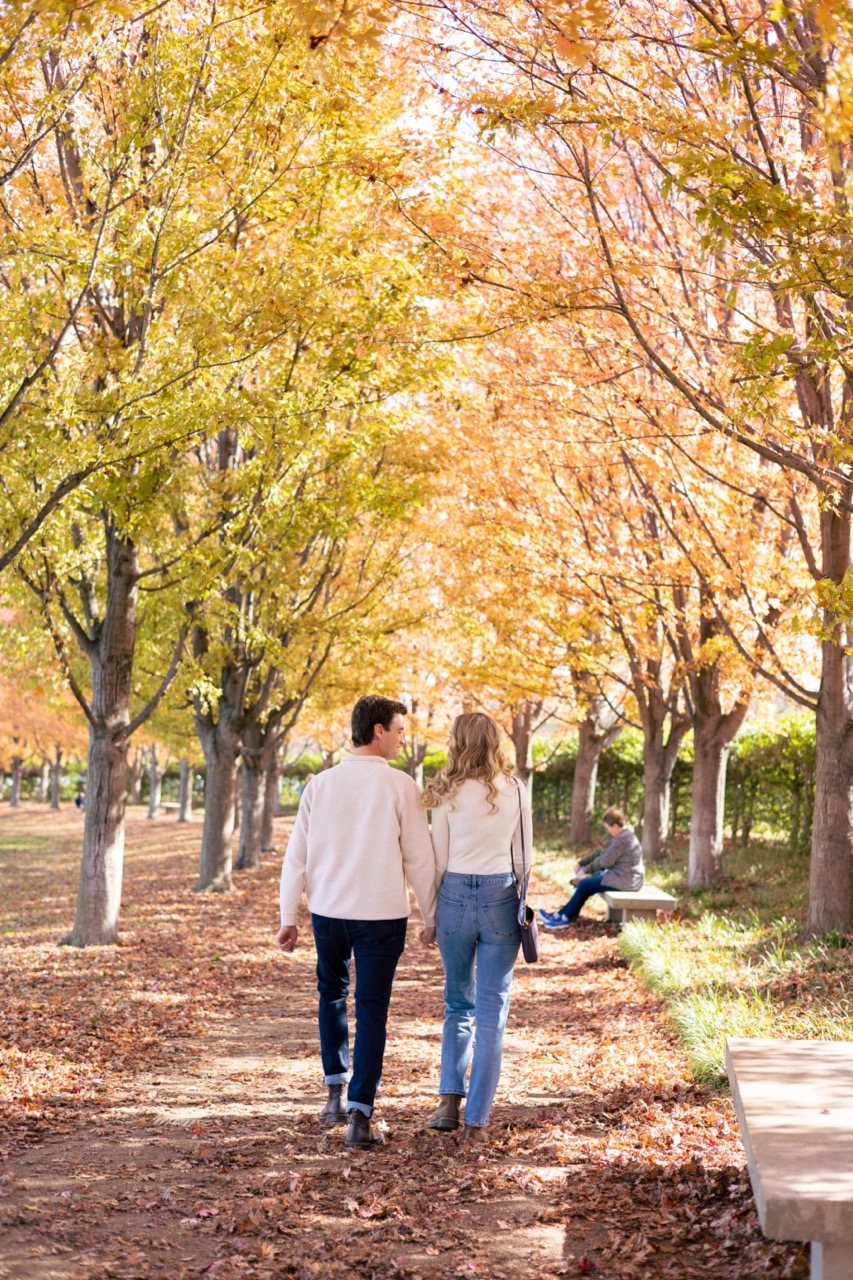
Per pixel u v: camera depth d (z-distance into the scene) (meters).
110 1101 5.71
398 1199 4.12
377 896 4.81
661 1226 3.84
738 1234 3.68
